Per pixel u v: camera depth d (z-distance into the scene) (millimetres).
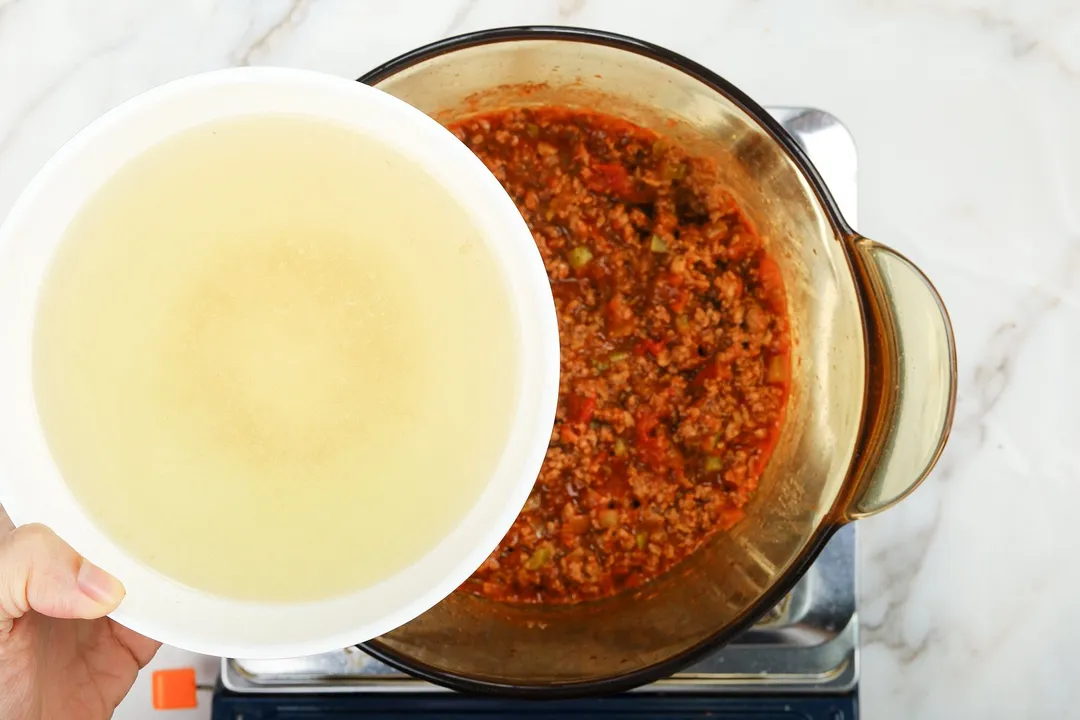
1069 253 700
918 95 697
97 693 579
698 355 623
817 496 604
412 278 419
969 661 695
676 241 623
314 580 411
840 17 694
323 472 415
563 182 625
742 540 627
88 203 410
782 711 635
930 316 530
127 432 412
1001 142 701
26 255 404
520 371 419
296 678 632
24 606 433
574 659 611
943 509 699
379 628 405
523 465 411
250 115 414
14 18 675
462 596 623
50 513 406
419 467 417
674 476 625
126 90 677
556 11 685
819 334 621
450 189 422
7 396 402
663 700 638
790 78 693
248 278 415
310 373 415
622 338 619
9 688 518
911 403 539
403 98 595
